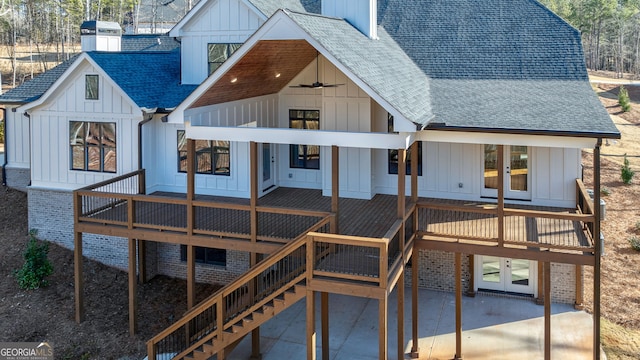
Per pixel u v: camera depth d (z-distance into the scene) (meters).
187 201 13.84
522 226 14.05
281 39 11.95
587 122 12.46
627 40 65.62
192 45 18.66
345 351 14.00
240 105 15.56
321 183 18.25
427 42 17.95
